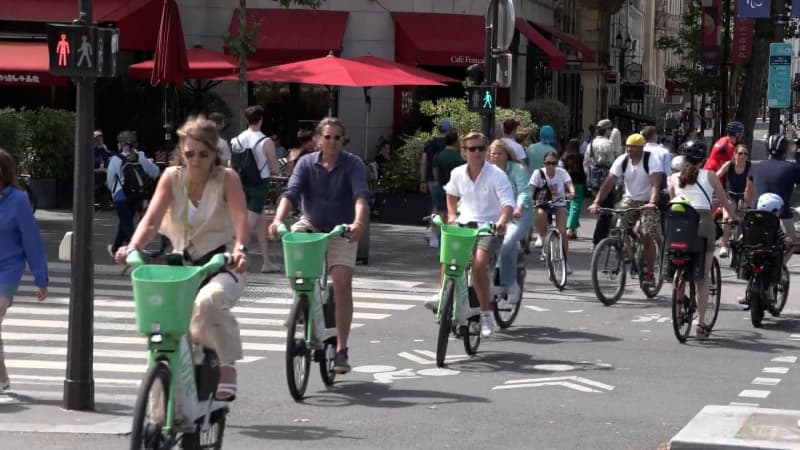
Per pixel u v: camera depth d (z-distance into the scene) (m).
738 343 37.03
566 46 127.12
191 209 20.88
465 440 24.25
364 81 73.69
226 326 20.47
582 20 149.50
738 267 40.94
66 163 74.56
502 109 78.44
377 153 88.81
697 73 139.38
